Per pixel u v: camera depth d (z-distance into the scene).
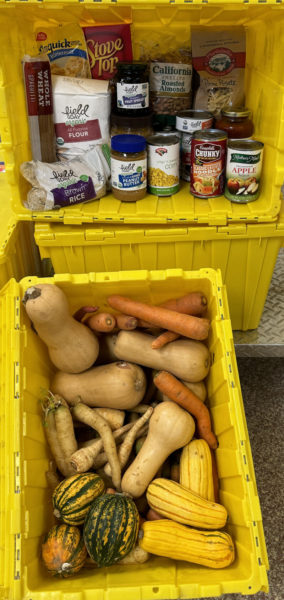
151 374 1.20
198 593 0.84
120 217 1.16
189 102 1.36
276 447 1.46
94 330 1.17
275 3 0.91
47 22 1.21
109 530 0.89
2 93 1.02
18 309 1.05
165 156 1.17
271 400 1.59
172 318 1.08
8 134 1.07
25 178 1.16
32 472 0.96
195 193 1.21
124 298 1.13
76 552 0.92
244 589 0.85
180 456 1.07
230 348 1.04
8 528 0.89
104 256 1.24
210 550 0.90
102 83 1.21
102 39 1.24
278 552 1.23
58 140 1.21
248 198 1.19
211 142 1.14
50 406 1.05
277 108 1.07
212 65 1.30
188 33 1.30
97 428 1.07
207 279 1.11
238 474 0.94
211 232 1.18
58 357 1.09
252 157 1.14
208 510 0.95
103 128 1.21
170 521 0.95
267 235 1.19
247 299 1.35
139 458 1.02
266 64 1.15
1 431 1.02
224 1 0.90
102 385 1.09
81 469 1.01
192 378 1.10
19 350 1.01
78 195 1.17
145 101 1.21
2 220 1.36
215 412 1.09
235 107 1.31
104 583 0.88
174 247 1.22
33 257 1.54
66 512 0.94
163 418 1.01
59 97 1.17
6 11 0.99
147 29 1.29
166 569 0.91
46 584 0.89
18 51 1.13
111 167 1.19
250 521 0.89
